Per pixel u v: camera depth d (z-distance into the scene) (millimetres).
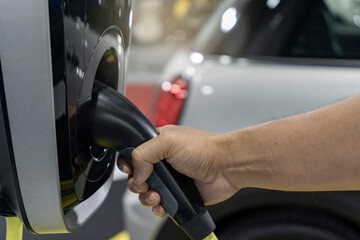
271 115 2123
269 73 2203
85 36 666
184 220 860
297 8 2426
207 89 2174
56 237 1295
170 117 2186
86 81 694
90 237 2189
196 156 934
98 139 772
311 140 914
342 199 2059
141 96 3590
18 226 771
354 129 884
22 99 617
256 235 2146
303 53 2338
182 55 2494
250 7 2451
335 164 896
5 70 611
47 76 610
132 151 814
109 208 2225
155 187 861
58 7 605
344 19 2449
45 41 603
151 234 2107
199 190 1001
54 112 625
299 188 938
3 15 604
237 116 2125
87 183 748
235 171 971
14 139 629
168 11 7688
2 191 682
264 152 942
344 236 2104
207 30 2561
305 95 2146
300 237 2127
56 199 656
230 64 2260
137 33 7637
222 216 2133
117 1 772
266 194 2088
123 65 872
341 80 2186
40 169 640
